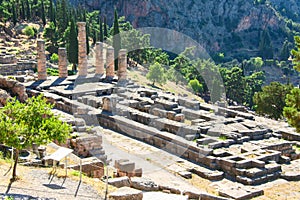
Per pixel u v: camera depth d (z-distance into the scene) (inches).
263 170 1008.9
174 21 7062.0
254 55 7086.6
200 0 7564.0
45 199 639.8
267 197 900.0
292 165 1102.4
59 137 745.6
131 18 6884.8
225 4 7736.2
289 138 1310.3
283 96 2309.3
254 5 7839.6
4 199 614.9
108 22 6879.9
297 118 1129.4
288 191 937.5
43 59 1721.2
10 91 1391.5
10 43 3540.8
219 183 975.0
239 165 1011.9
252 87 3937.0
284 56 6811.0
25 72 2073.1
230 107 1679.4
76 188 715.4
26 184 701.9
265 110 2333.9
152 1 6958.7
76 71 2706.7
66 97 1465.3
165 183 892.0
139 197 691.4
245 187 946.1
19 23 4252.0
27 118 726.5
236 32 7608.3
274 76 6250.0
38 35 3973.9
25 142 719.7
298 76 6328.7
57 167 840.3
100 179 836.0
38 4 4549.7
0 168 775.1
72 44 2694.4
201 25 7362.2
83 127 1093.1
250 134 1254.3
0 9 4106.8
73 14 3924.7
